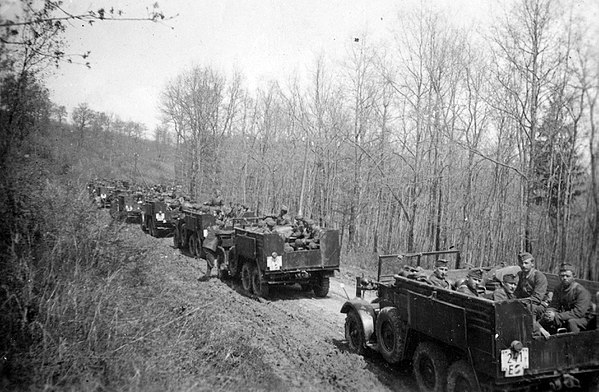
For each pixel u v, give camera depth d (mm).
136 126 61125
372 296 11570
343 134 20078
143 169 50406
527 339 4820
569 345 5000
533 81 11680
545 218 8797
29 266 6484
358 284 8242
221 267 13375
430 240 16828
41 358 5426
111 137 51969
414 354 6238
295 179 27031
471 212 15875
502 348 4727
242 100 35281
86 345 5941
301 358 7305
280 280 11344
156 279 10336
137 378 5387
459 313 5258
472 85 16078
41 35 6332
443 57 15914
